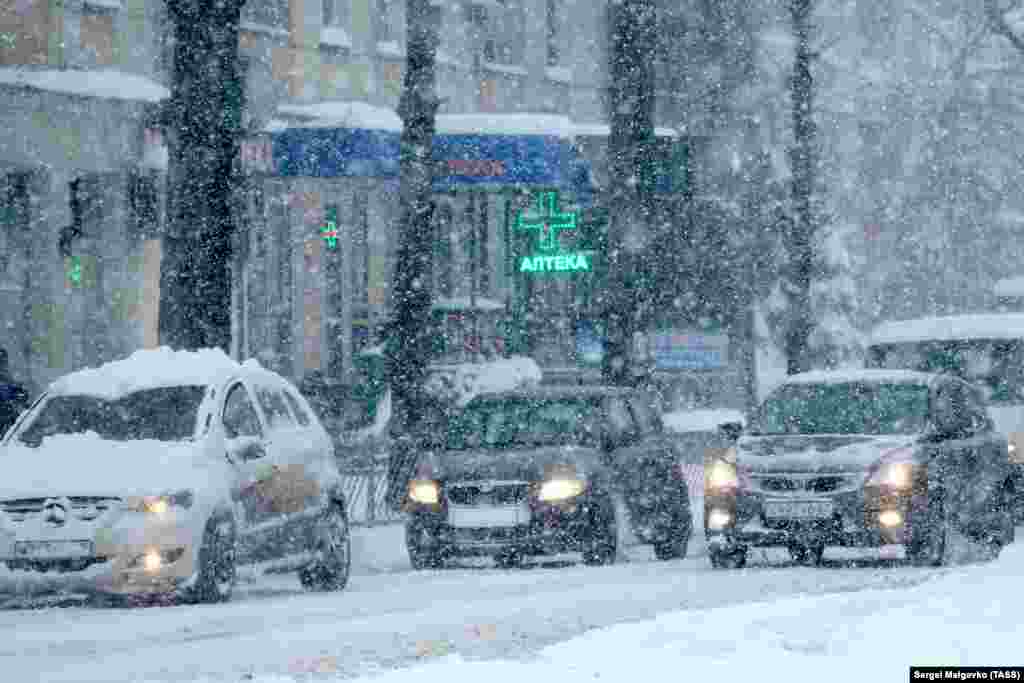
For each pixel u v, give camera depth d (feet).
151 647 87.10
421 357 208.64
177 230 173.17
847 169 456.04
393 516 184.55
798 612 85.66
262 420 125.08
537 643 81.61
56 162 222.07
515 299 298.97
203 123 172.45
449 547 139.44
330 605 108.06
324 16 288.92
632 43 223.30
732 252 378.53
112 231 233.96
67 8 229.45
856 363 397.19
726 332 365.61
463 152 264.11
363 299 287.69
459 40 319.27
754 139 396.37
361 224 288.71
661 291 360.28
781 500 131.44
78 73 226.38
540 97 342.85
